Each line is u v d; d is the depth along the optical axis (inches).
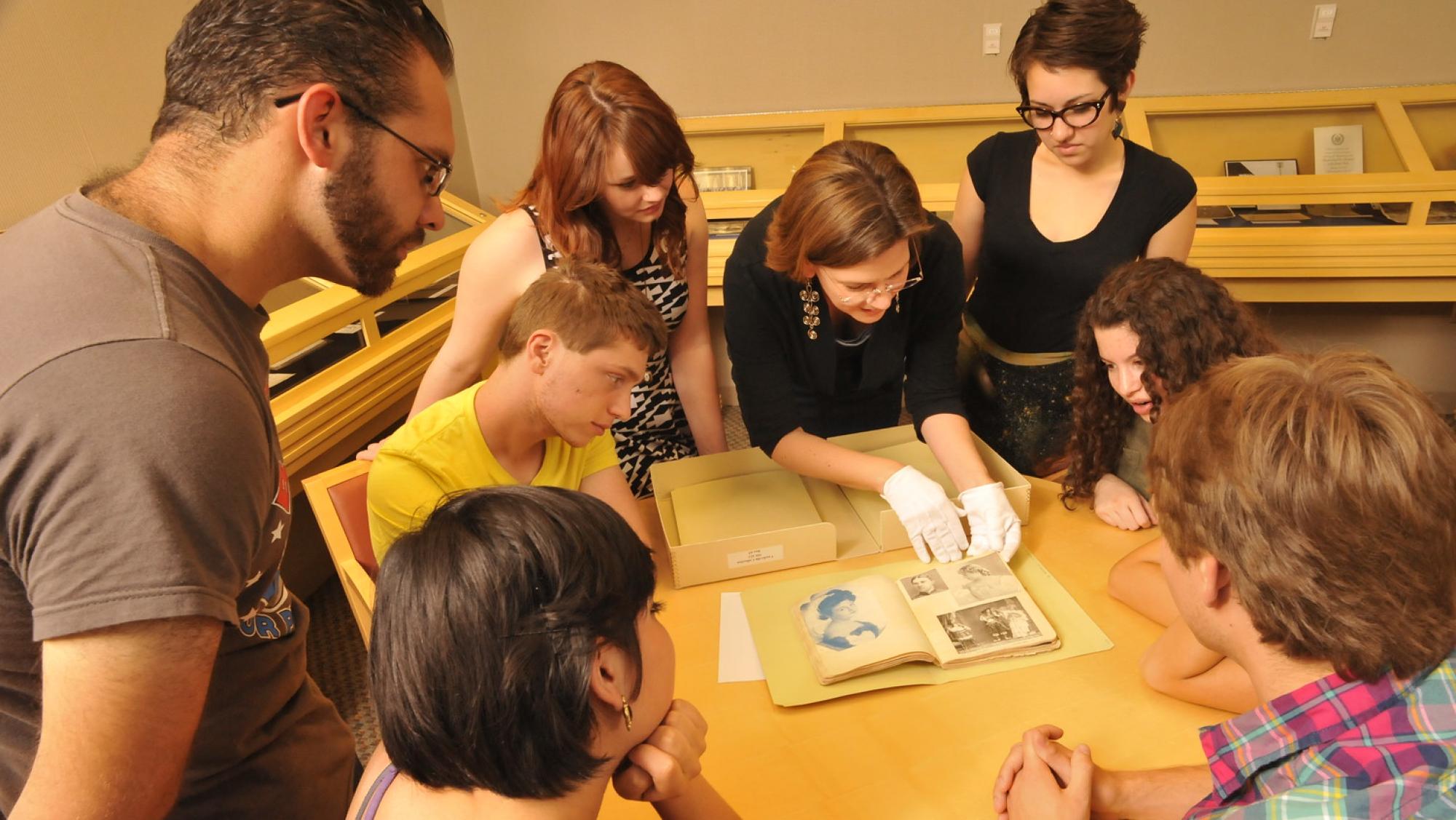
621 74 57.9
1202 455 26.0
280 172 26.8
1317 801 24.6
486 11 131.8
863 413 74.2
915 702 44.8
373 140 27.8
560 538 24.0
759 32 127.3
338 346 87.4
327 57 26.2
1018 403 77.7
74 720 23.1
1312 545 23.8
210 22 26.1
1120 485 60.7
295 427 78.9
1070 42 60.9
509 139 142.2
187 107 26.5
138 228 25.4
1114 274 57.7
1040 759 38.3
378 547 54.4
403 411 95.0
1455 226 98.1
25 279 23.8
